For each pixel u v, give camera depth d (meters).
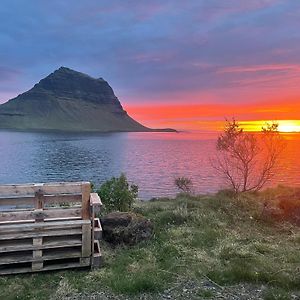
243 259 6.46
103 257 6.38
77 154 124.38
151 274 5.74
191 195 13.87
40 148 156.75
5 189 5.96
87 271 6.06
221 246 7.21
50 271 6.00
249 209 10.23
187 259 6.49
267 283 5.56
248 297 5.14
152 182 47.50
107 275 5.81
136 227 7.50
